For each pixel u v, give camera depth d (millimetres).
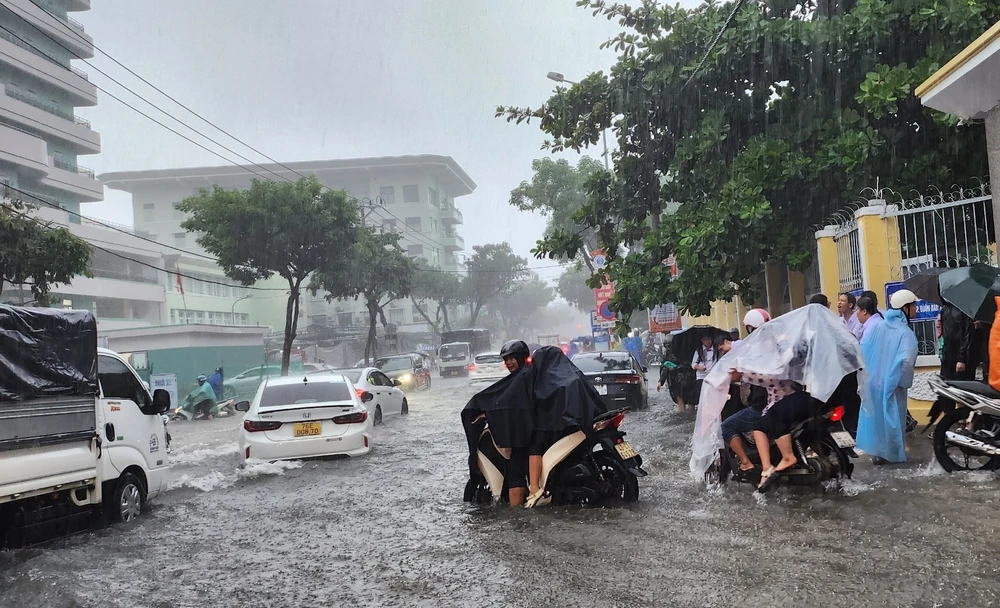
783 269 18422
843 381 6609
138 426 7918
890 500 5867
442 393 29078
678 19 15055
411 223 93562
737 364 6789
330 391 11648
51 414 6402
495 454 7250
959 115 10023
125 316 45938
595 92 15812
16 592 5016
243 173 87812
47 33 43719
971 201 10070
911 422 8859
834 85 13555
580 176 39281
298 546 6059
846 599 3912
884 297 10336
